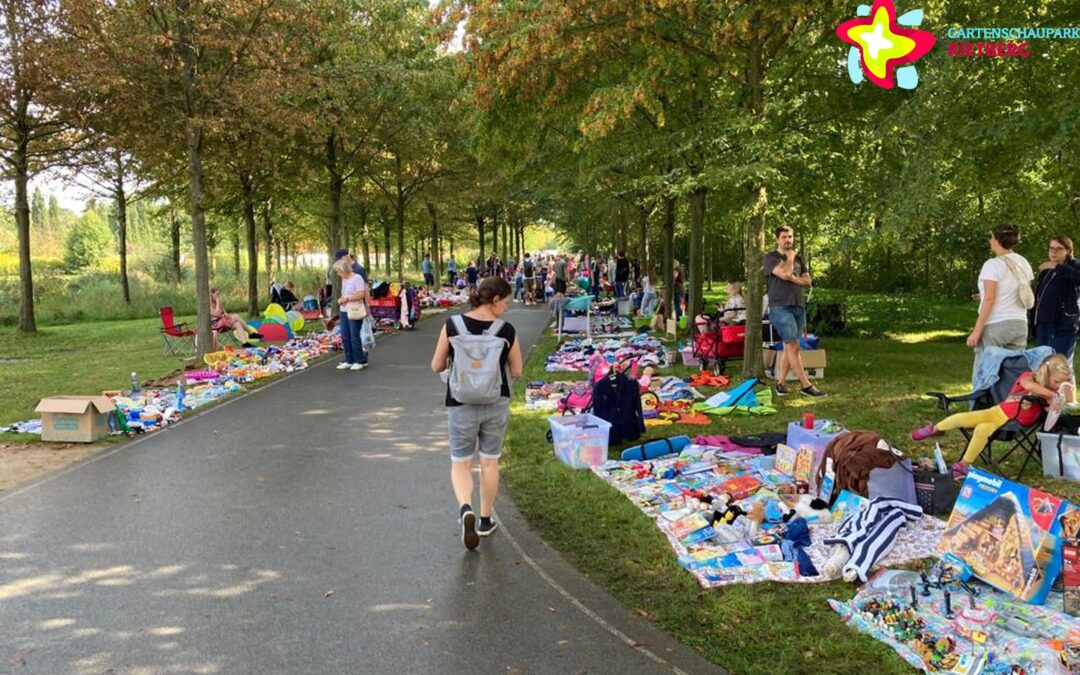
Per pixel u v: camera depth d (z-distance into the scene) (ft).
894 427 25.02
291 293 73.10
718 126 31.50
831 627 12.34
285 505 19.21
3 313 78.48
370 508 18.94
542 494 19.61
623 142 40.40
